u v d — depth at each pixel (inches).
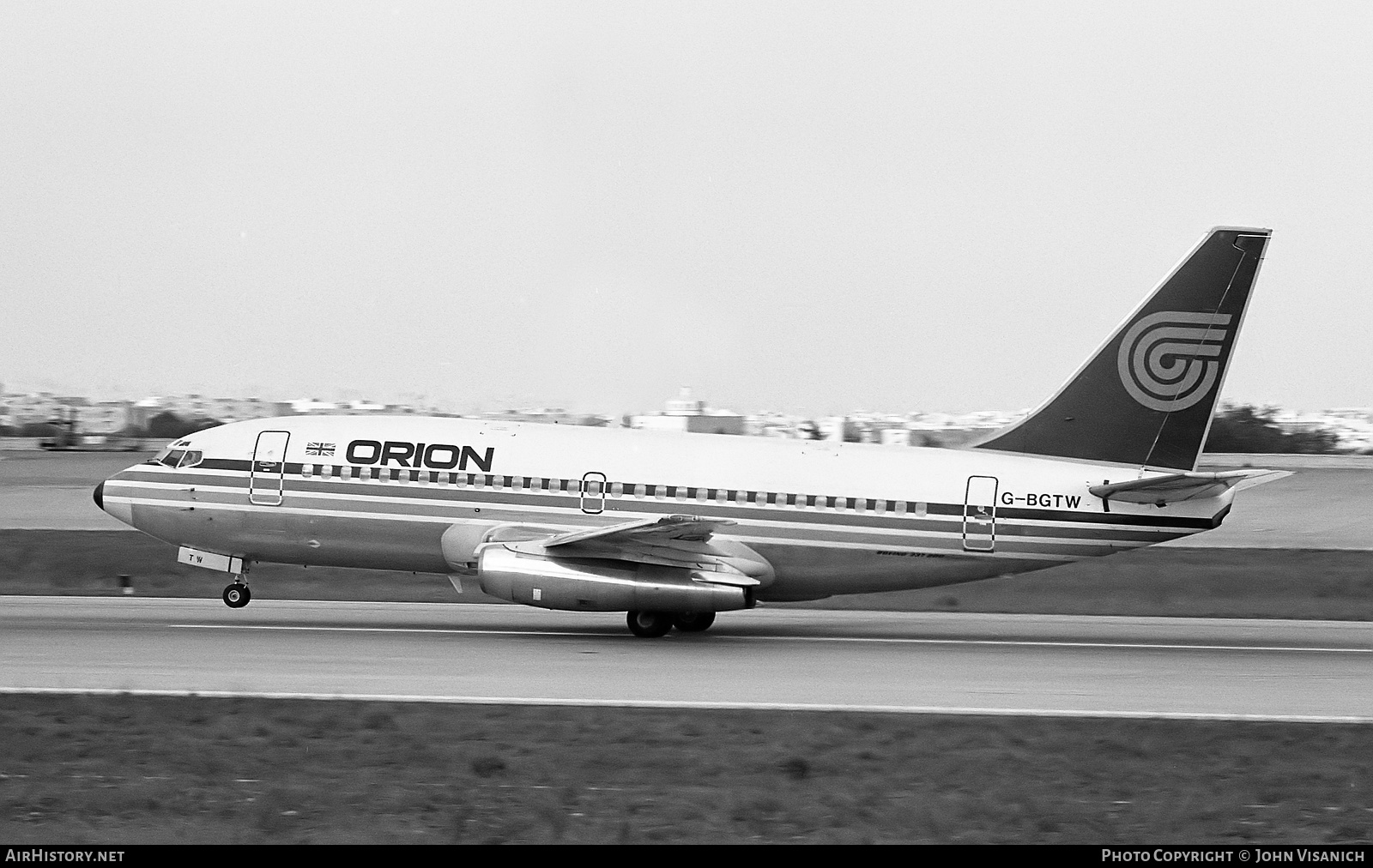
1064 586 6609.3
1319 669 4010.8
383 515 4653.1
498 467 4650.6
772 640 4525.1
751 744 2775.6
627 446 4702.3
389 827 2197.3
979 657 4151.1
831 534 4616.1
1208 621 5521.7
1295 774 2642.7
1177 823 2311.8
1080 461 4736.7
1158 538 4670.3
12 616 4761.3
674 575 4389.8
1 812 2250.2
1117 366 4717.0
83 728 2800.2
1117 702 3334.2
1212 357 4682.6
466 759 2608.3
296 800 2333.9
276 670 3558.1
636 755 2667.3
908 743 2815.0
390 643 4151.1
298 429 4793.3
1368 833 2284.7
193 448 4810.5
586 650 4097.0
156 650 3885.3
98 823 2209.6
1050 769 2645.2
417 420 4830.2
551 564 4365.2
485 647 4128.9
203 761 2568.9
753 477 4645.7
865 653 4195.4
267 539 4722.0
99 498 4820.4
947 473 4680.1
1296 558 7583.7
